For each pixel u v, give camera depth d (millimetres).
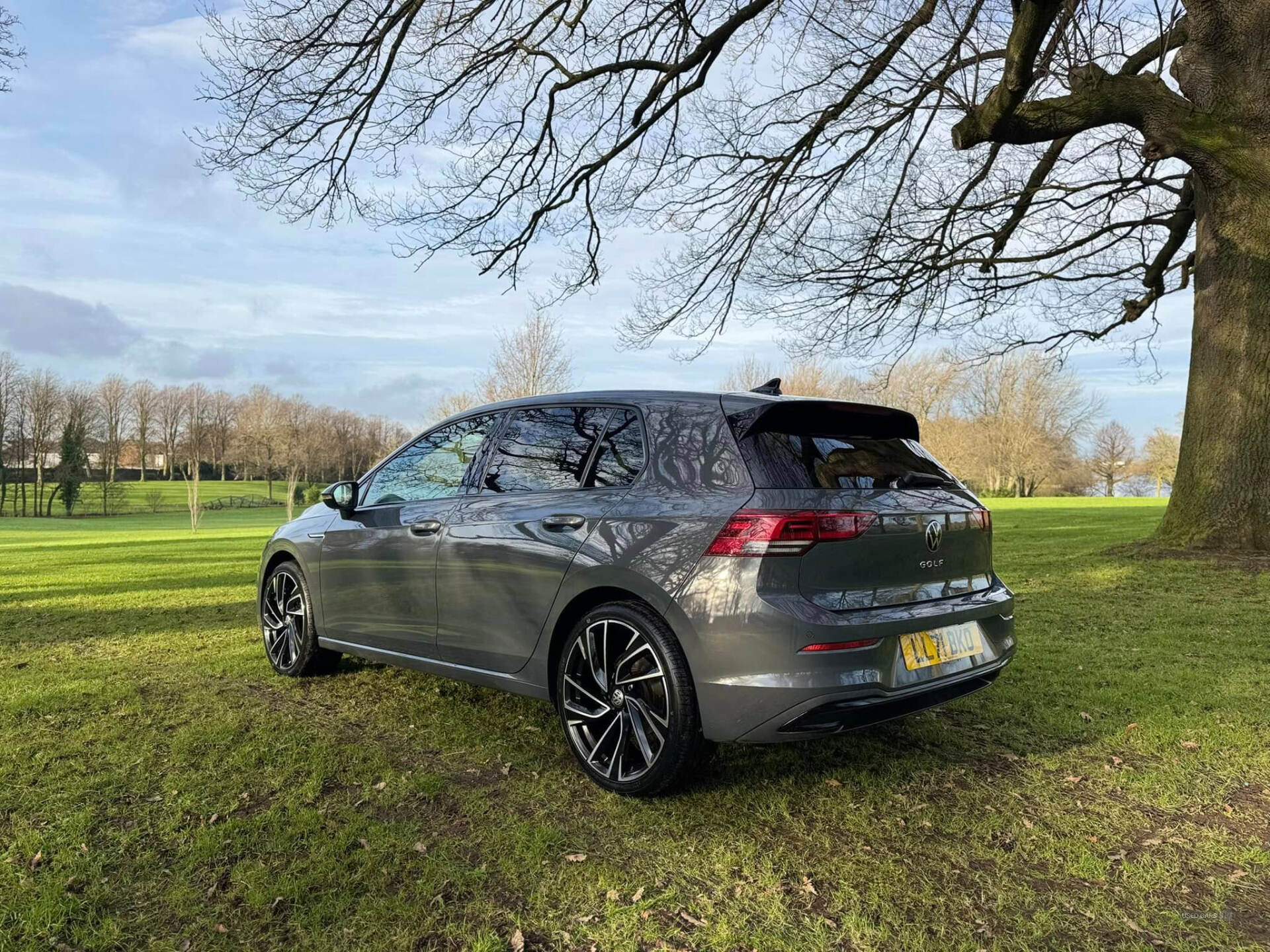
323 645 4551
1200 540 9320
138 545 19734
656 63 8789
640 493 3121
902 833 2746
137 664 5129
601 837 2717
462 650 3676
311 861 2520
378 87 7996
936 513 3113
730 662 2715
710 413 3117
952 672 3027
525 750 3518
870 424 3324
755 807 2951
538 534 3354
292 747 3508
